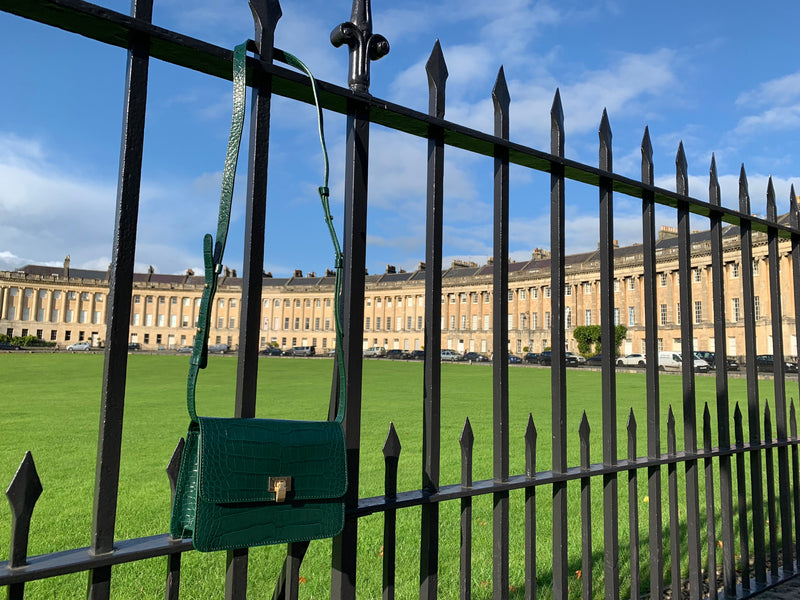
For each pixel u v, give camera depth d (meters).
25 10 1.34
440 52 2.06
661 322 59.91
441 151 2.03
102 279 98.25
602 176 2.55
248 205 1.61
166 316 95.75
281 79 1.66
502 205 2.19
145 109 1.44
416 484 6.41
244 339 1.54
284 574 1.63
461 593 2.00
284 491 1.38
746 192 3.45
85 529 4.90
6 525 5.21
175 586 1.44
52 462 7.74
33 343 78.06
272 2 1.65
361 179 1.82
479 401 16.55
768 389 20.55
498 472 2.14
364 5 1.91
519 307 76.44
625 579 3.87
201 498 1.29
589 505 2.46
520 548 4.48
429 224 2.01
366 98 1.83
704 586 3.68
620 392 19.98
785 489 3.60
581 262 70.88
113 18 1.37
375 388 21.88
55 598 3.51
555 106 2.42
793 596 3.30
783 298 48.62
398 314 88.12
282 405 15.41
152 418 12.27
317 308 95.69
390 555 1.84
